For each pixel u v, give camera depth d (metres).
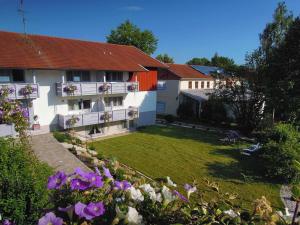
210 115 30.72
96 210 1.84
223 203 2.20
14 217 4.51
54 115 19.91
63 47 22.14
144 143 21.36
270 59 23.20
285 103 21.56
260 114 25.62
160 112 36.94
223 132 26.45
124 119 24.08
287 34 22.12
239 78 26.53
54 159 12.46
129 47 29.80
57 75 19.61
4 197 4.67
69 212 1.86
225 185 13.68
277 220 1.88
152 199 2.19
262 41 26.25
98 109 22.83
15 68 16.28
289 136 15.91
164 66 27.36
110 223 1.93
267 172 15.11
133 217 1.88
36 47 19.98
